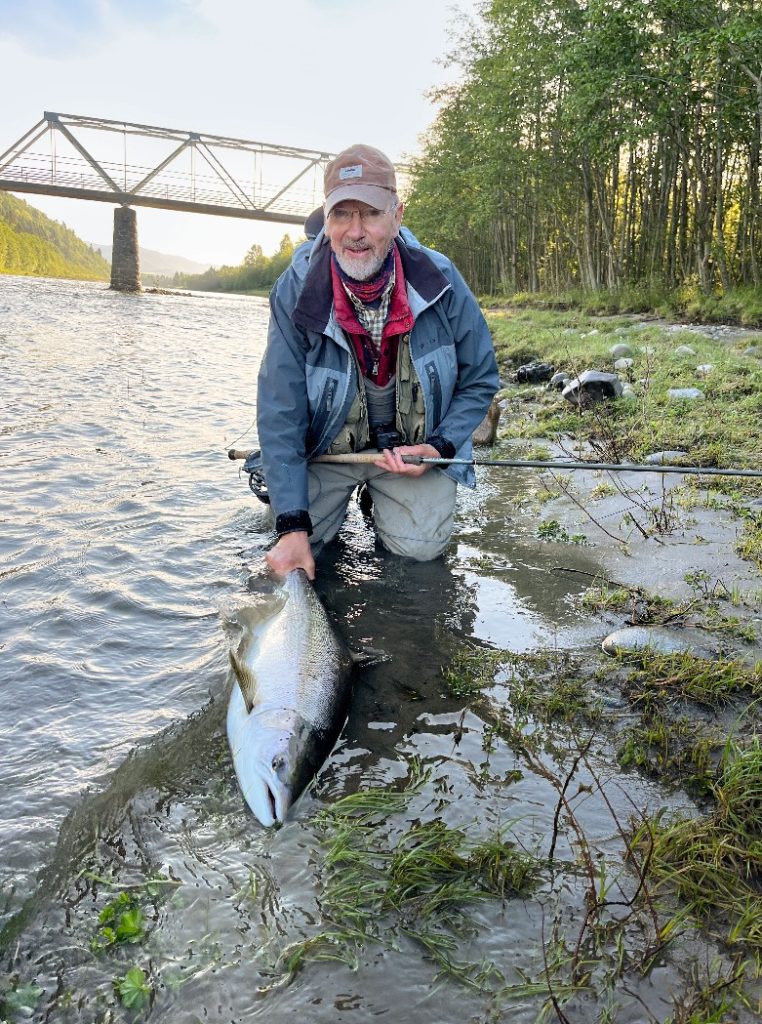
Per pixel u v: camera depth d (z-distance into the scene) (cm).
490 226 4388
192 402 930
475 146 3494
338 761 274
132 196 5853
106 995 187
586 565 443
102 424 770
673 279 2508
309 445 440
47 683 313
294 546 394
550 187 3219
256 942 202
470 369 449
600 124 2109
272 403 409
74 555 439
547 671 332
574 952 198
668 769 268
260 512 519
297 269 407
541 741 285
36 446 672
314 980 192
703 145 2316
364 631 369
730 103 1927
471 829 240
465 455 449
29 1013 182
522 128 3095
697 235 2317
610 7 1880
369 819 245
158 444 700
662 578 415
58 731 283
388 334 407
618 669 329
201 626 363
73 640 347
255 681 281
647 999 186
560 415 813
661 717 295
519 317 2241
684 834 231
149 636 354
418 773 266
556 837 237
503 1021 182
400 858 226
